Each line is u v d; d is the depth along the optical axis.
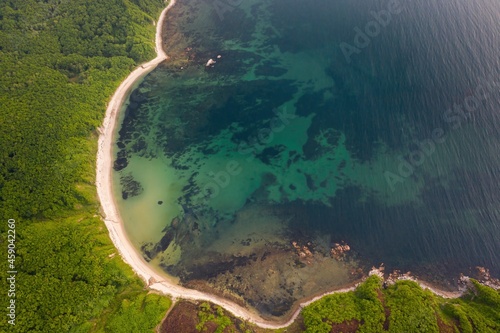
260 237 82.81
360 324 64.50
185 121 108.06
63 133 91.75
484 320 64.62
